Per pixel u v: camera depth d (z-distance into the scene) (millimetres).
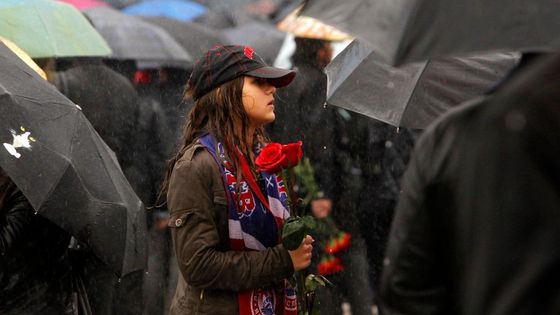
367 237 15320
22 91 9664
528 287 4914
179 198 9062
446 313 5625
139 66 19047
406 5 6555
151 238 15688
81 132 9859
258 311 9234
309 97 15055
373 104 11078
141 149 15438
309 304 9422
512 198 5039
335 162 15078
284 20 21781
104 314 10328
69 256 10172
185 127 9539
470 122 5430
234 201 9109
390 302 5742
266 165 8891
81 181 9539
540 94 5148
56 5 15680
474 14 6359
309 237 9305
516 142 5090
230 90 9266
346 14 6914
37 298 9711
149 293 15555
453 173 5395
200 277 9023
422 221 5578
